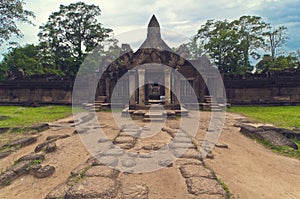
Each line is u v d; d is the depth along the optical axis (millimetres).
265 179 4754
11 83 22547
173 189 3863
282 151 6812
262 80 21266
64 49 31219
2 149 6527
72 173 4539
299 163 5914
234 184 4270
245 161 5770
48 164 5238
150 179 4223
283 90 21156
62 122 11305
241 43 30672
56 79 22156
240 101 21250
